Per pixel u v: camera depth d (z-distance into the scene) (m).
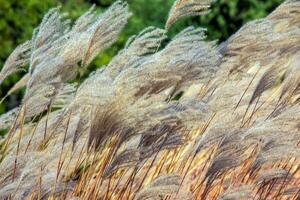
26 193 8.30
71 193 8.74
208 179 8.49
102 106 7.98
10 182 8.47
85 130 8.70
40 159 8.19
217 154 8.34
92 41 8.36
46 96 8.94
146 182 9.15
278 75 9.74
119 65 8.81
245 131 8.41
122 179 8.86
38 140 8.86
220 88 9.77
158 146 8.51
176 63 8.31
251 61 9.83
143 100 8.30
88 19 8.90
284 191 8.96
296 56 9.84
